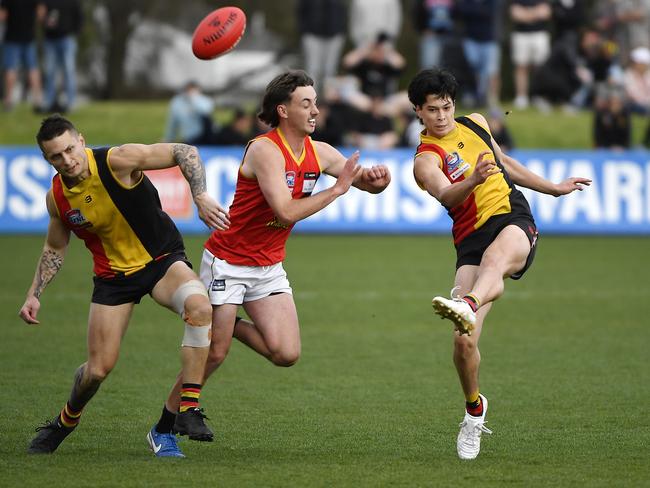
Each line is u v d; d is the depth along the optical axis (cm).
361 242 6262
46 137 1980
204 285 2198
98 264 2114
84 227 2077
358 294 4519
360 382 2945
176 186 6375
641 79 8131
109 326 2088
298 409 2620
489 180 2250
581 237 6525
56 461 2092
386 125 7012
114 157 2038
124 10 10456
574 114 8081
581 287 4756
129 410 2591
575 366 3159
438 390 2842
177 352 3362
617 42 8781
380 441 2300
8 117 7650
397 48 10800
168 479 1941
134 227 2083
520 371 3092
